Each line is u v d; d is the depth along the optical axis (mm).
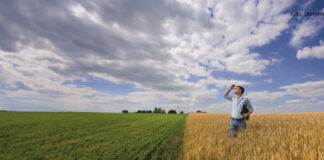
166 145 6992
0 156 5547
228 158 3455
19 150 6273
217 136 5730
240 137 4773
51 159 5254
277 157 3061
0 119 20203
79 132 10852
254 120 12328
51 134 10047
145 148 6430
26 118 22438
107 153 5750
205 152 3807
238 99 5402
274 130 6062
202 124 12422
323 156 3037
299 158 3191
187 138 7016
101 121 20156
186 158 4141
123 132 10906
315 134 4668
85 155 5617
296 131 5320
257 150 3543
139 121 20844
